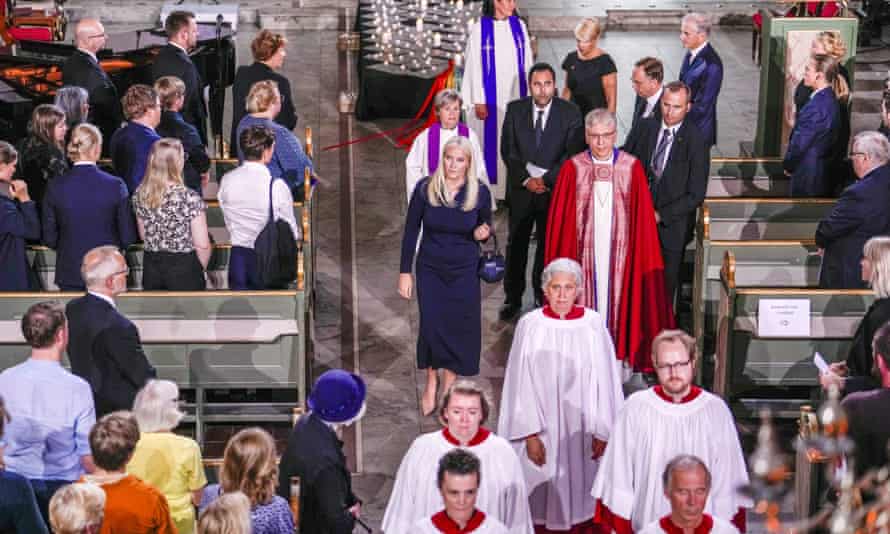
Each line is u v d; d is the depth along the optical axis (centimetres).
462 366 1236
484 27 1688
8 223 1168
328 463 844
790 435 1220
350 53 2500
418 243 1274
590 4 2762
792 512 1070
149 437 864
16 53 1958
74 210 1163
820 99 1443
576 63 1622
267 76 1508
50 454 905
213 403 1248
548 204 1410
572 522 1042
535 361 1002
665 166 1280
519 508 874
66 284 1183
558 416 1014
